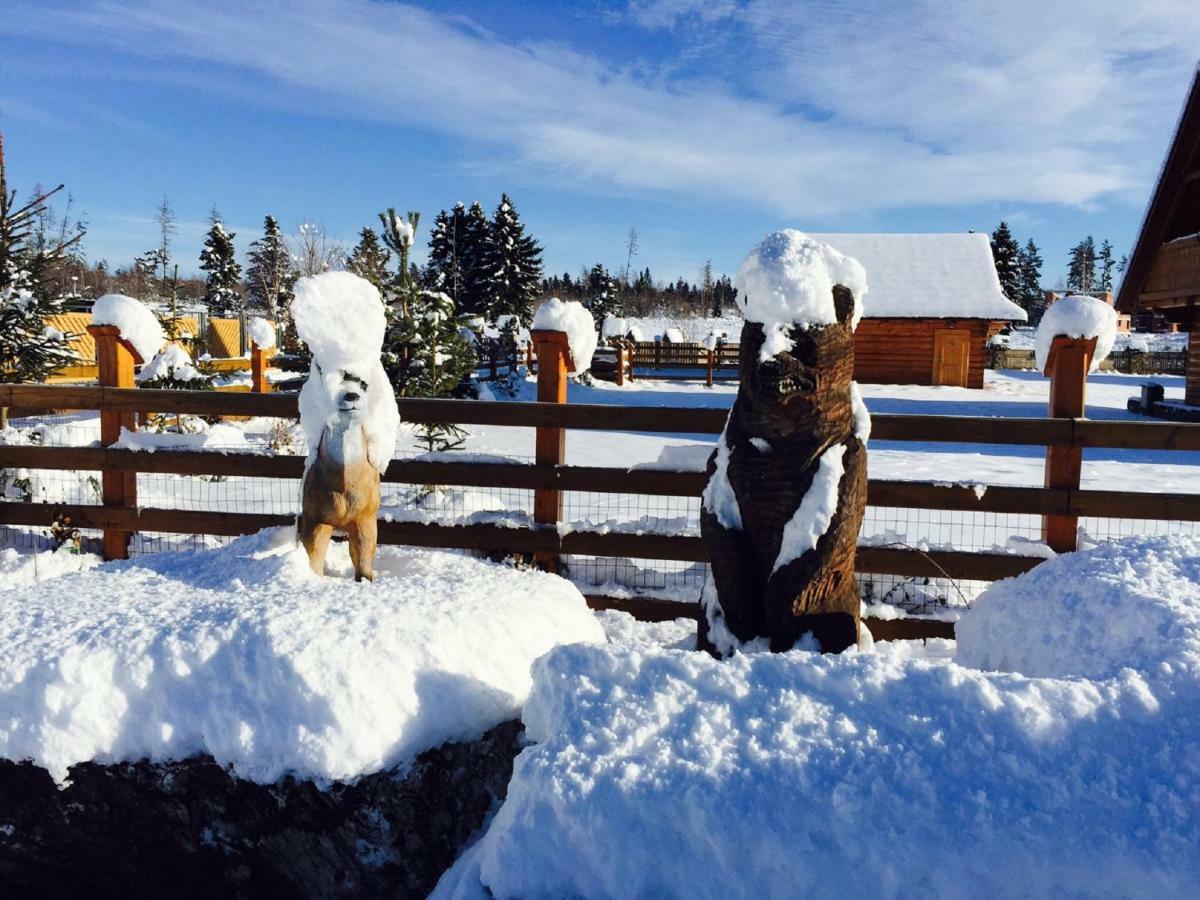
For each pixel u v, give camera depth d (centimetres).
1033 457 1303
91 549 578
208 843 274
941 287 2956
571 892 189
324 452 367
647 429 480
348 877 264
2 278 933
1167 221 1805
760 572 337
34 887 291
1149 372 4303
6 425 729
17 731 272
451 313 968
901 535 466
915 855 176
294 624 283
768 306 311
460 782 278
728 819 183
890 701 207
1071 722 199
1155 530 695
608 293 4959
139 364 576
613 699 220
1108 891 173
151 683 273
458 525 496
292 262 4203
